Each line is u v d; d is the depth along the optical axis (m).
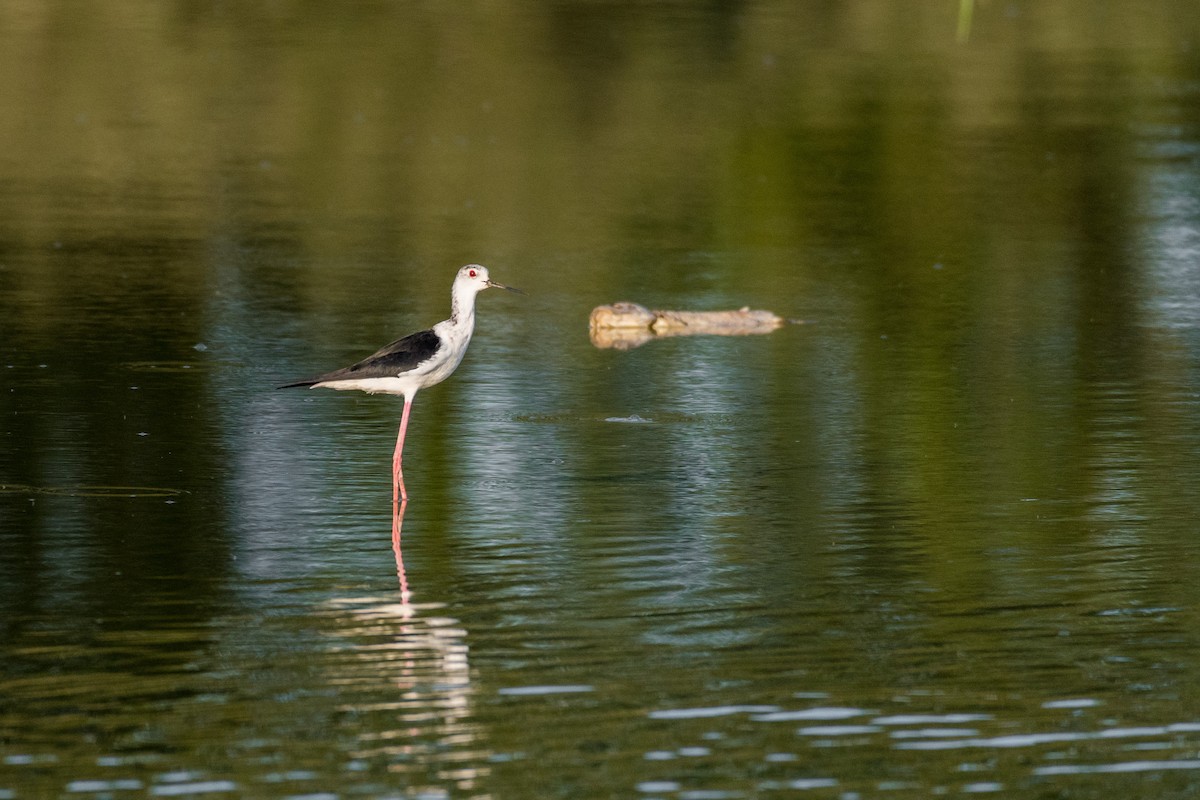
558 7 44.22
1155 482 14.20
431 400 17.23
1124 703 9.71
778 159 31.03
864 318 21.00
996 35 43.03
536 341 19.94
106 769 8.90
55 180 29.00
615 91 36.34
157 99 35.03
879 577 11.89
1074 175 29.83
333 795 8.64
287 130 33.03
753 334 20.33
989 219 26.80
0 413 16.28
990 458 15.00
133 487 14.06
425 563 12.23
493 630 10.88
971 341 19.77
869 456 15.12
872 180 29.56
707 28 42.56
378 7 43.62
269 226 26.11
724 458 15.06
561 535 12.88
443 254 24.55
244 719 9.52
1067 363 18.62
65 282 22.30
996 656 10.41
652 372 18.44
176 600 11.40
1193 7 46.75
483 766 8.95
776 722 9.47
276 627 10.92
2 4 41.88
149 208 27.14
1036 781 8.78
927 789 8.70
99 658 10.38
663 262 24.19
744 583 11.76
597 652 10.51
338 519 13.28
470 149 31.72
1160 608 11.25
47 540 12.63
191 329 20.02
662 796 8.64
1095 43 42.31
